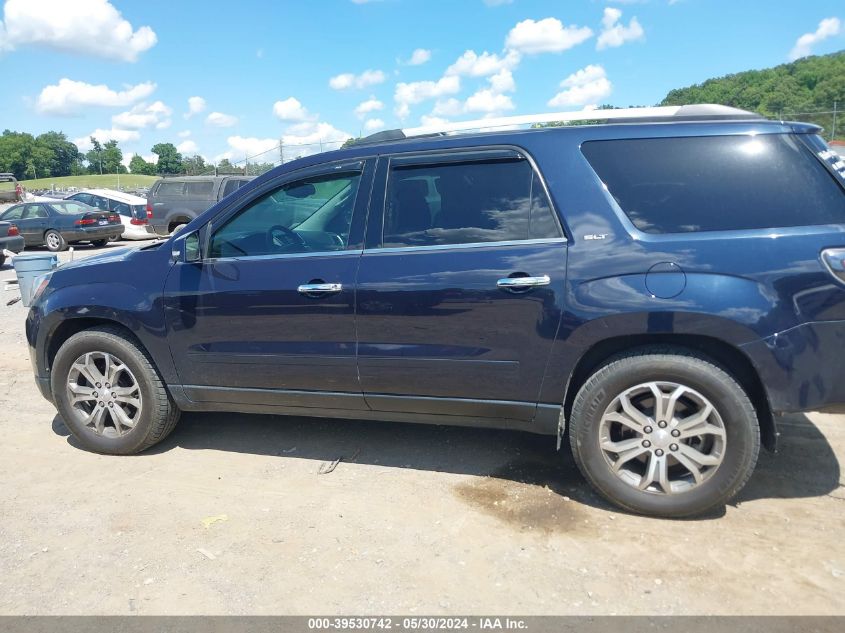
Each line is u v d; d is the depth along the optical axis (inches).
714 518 124.0
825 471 141.9
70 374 162.1
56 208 726.5
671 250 116.7
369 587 106.1
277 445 166.4
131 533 124.9
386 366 136.3
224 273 146.5
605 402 122.9
